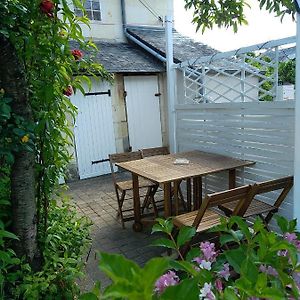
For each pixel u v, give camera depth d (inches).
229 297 29.8
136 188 136.6
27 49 61.1
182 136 177.5
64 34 69.3
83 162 242.1
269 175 128.3
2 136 59.5
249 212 110.6
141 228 139.9
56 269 70.6
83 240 85.0
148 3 297.4
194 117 165.9
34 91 67.1
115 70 227.5
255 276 31.2
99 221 154.1
